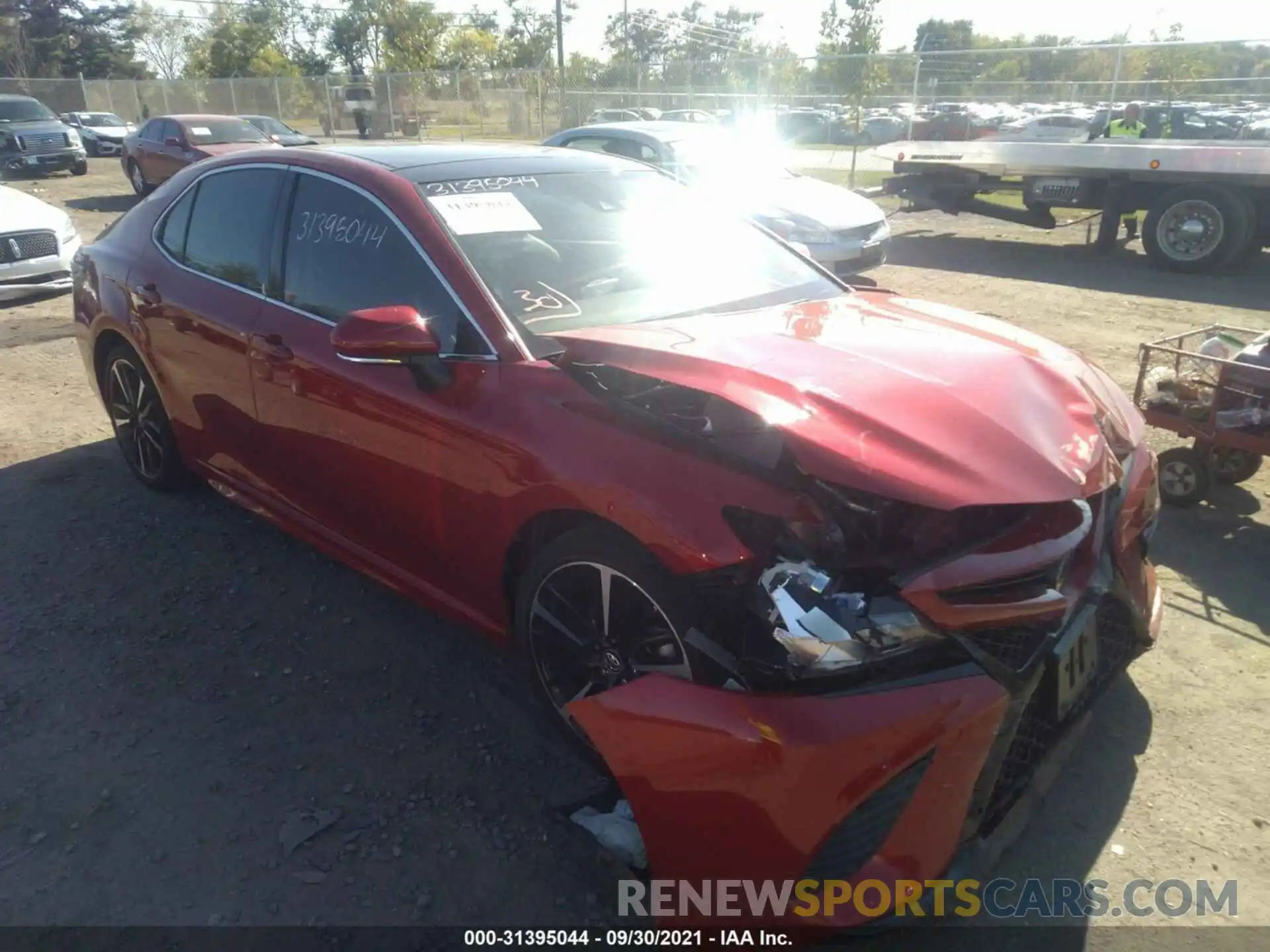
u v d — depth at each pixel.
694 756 2.09
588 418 2.54
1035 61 17.94
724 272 3.45
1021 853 2.55
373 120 32.25
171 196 4.25
